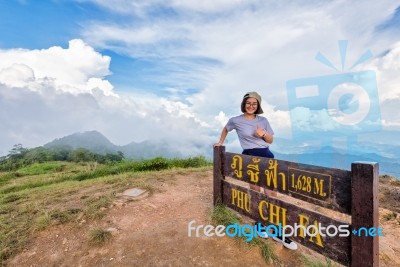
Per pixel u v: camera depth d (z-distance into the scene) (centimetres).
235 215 380
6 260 313
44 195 559
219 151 395
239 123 378
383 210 465
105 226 368
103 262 298
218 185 397
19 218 410
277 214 300
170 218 389
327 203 246
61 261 307
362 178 216
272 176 307
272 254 306
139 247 317
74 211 413
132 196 471
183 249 312
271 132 376
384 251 331
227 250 312
